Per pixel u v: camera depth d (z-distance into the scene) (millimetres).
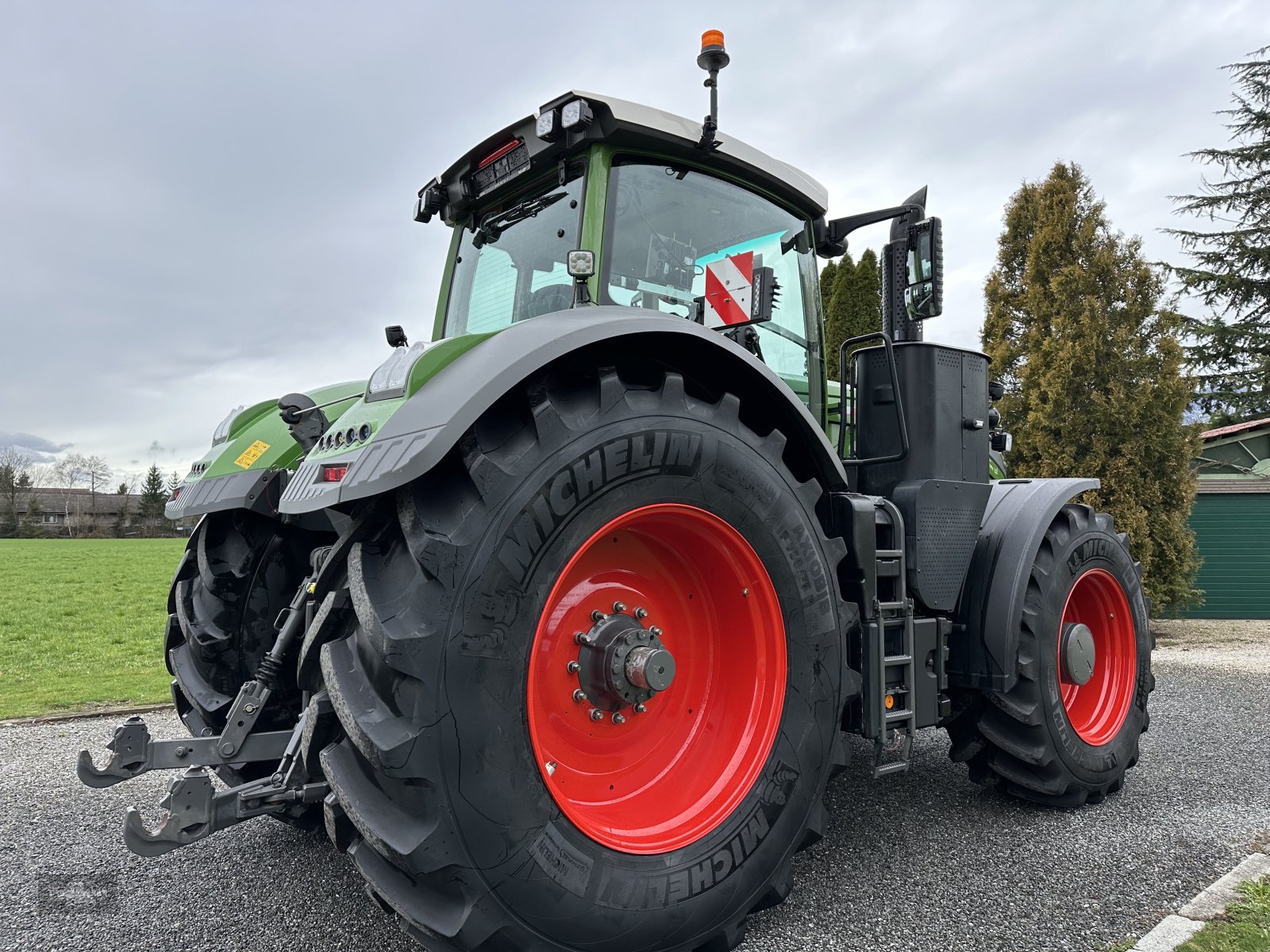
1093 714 3570
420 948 2189
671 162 2852
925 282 3076
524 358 1869
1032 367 9883
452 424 1754
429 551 1729
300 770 2045
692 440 2125
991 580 3141
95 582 19078
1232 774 3781
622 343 2150
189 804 1889
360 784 1745
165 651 3344
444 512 1814
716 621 2426
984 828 3062
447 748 1687
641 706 2238
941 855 2795
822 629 2402
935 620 2953
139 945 2227
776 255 3197
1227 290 21547
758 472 2273
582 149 2738
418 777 1654
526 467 1860
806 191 3223
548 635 2086
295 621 2402
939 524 2988
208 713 2896
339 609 1859
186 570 3320
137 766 2197
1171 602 9461
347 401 3283
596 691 2123
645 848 2008
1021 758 3119
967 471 3146
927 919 2322
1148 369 9461
